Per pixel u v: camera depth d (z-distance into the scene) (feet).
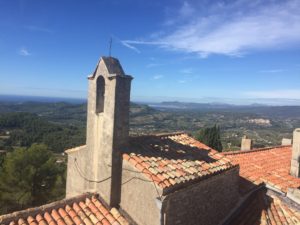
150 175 24.54
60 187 82.17
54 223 24.04
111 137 26.76
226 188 31.81
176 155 30.35
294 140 39.96
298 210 32.22
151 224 24.32
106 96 27.45
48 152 83.66
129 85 27.71
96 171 29.04
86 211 26.40
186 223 26.48
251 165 41.52
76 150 32.63
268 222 30.30
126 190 26.86
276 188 35.24
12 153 80.38
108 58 28.30
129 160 26.50
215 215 30.55
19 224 23.04
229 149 181.16
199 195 27.78
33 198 76.23
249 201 35.06
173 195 24.44
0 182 74.74
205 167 29.32
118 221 25.70
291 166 40.34
